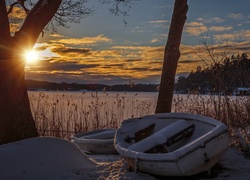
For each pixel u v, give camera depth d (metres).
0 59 6.86
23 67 7.18
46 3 7.31
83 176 5.18
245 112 7.89
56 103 10.38
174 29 7.61
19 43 7.02
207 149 4.77
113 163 5.92
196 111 8.98
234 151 6.09
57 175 5.16
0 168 4.73
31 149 5.27
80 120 10.43
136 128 6.19
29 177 4.90
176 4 7.60
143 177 5.01
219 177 4.98
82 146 7.64
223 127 5.02
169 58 7.62
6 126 6.68
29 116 7.08
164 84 7.64
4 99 6.77
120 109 10.80
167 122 6.15
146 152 5.32
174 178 5.01
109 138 8.00
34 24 7.24
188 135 5.70
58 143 5.69
